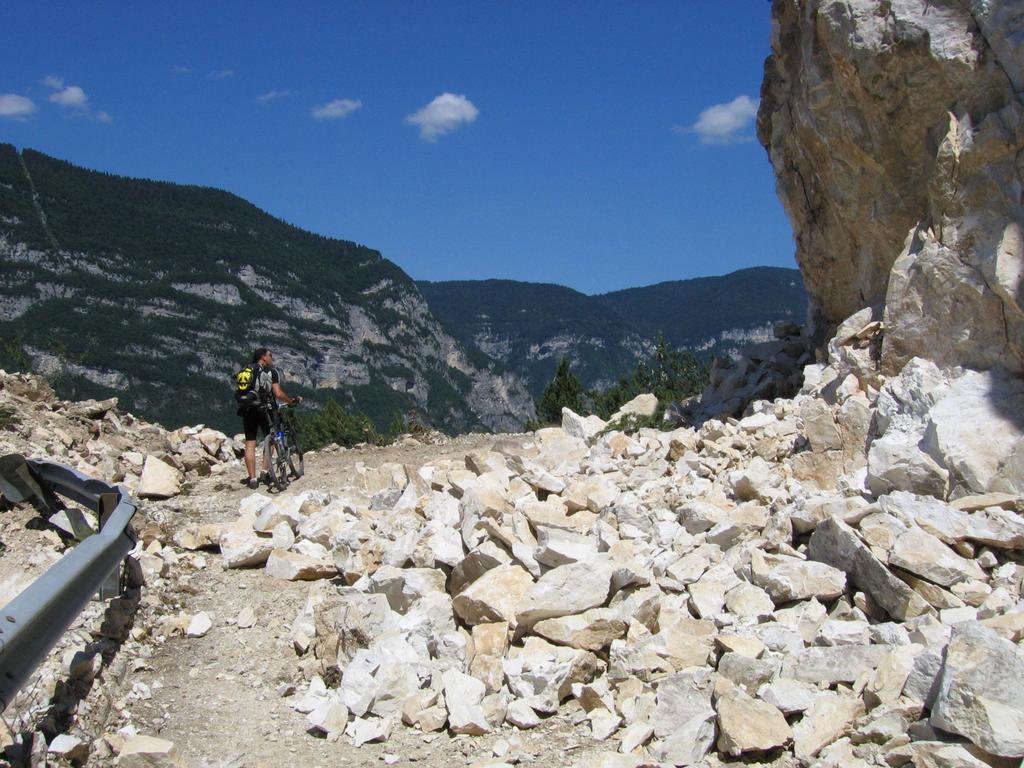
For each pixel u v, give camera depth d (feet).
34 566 23.22
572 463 34.76
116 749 16.33
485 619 20.72
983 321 26.48
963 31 28.68
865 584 20.03
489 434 59.72
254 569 26.23
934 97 29.89
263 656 21.06
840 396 30.37
